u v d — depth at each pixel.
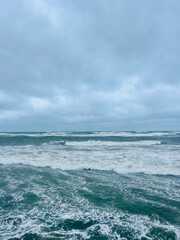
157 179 11.52
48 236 5.88
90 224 6.60
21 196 8.94
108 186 10.30
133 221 6.83
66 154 18.50
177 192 9.48
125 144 27.59
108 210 7.64
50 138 35.00
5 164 15.23
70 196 8.98
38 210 7.61
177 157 16.77
